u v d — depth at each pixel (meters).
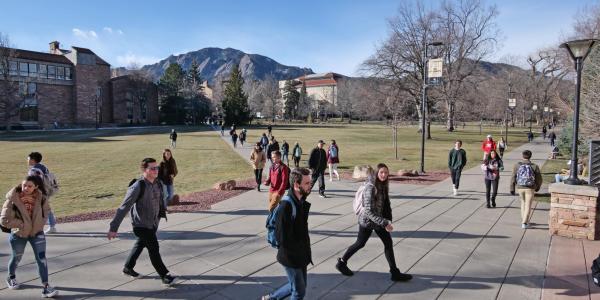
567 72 38.03
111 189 14.97
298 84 149.88
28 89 72.00
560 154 29.20
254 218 9.62
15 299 5.21
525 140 47.88
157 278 5.97
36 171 7.70
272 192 8.63
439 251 7.36
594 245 7.74
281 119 124.62
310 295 5.48
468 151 32.97
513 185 9.77
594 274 5.93
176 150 32.66
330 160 16.19
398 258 6.96
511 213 10.47
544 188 14.83
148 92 93.00
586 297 5.51
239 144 38.97
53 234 8.07
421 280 6.03
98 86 84.38
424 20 44.47
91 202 12.48
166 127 80.19
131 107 90.06
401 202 11.87
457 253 7.25
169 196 10.92
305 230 4.54
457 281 6.01
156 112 95.62
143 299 5.31
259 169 13.48
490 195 12.20
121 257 6.80
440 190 13.99
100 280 5.86
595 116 17.17
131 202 5.40
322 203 11.58
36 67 76.38
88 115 82.56
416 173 18.00
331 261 6.78
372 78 45.47
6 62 64.75
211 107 116.31
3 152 30.47
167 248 7.34
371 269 6.43
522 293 5.62
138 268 6.35
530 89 77.75
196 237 8.04
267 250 7.29
